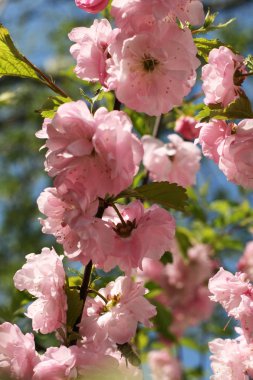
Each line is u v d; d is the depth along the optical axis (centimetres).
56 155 42
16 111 136
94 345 46
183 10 45
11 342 45
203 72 48
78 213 42
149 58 44
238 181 48
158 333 88
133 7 44
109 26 46
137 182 74
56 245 119
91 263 46
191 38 45
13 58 48
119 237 46
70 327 46
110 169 42
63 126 42
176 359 100
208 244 103
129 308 47
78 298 46
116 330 47
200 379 100
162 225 46
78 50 46
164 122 82
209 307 107
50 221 45
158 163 73
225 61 48
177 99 45
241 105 47
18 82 128
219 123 48
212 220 103
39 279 46
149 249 46
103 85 45
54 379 44
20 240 125
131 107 45
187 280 105
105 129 41
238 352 52
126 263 46
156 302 80
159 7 43
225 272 51
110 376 44
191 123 73
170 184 45
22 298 64
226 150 48
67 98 47
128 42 44
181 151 73
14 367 44
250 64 50
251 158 47
